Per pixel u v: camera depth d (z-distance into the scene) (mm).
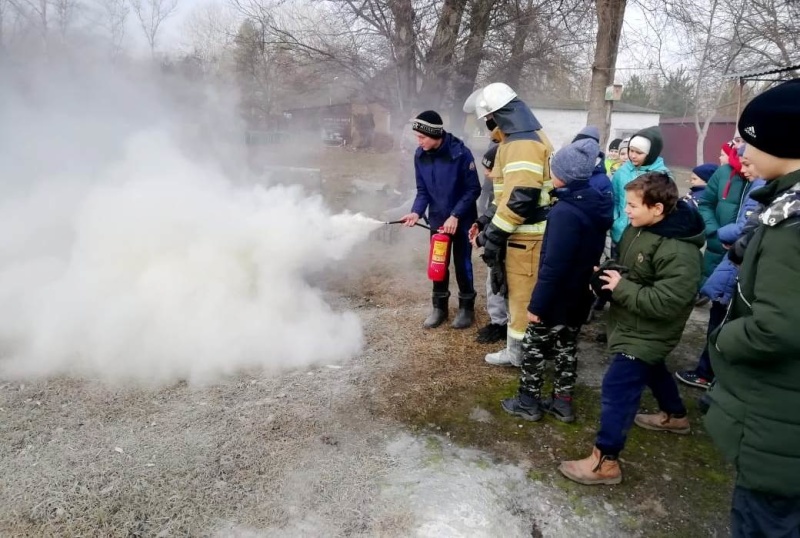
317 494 2383
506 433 2893
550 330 2873
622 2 8055
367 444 2756
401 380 3400
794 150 1551
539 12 11547
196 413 2938
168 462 2531
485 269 6066
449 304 4773
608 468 2496
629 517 2336
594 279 2535
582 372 3639
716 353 1765
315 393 3191
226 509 2275
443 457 2680
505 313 3908
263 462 2566
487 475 2555
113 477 2418
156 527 2172
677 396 2887
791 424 1565
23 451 2576
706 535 2248
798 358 1521
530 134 3055
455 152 3896
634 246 2410
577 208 2627
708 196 3965
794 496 1611
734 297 1776
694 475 2607
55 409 2930
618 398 2438
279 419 2912
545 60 12250
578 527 2281
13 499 2273
